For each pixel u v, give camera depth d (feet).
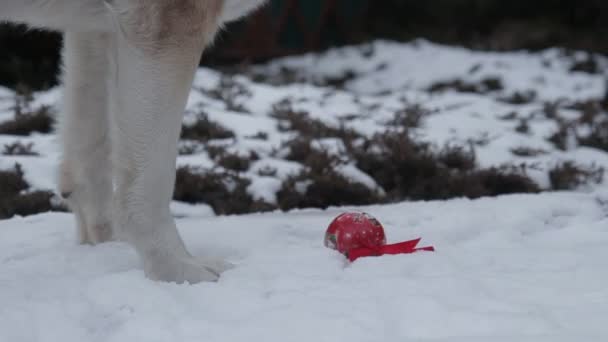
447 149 26.45
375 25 58.39
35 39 41.22
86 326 10.61
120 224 12.12
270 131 29.43
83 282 11.98
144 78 11.59
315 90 40.65
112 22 11.62
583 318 9.91
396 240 15.53
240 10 13.10
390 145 26.18
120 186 12.05
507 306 10.43
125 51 11.60
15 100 32.04
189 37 11.64
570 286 11.47
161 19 11.41
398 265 12.68
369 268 12.63
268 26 53.06
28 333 10.23
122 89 11.75
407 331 9.74
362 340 9.41
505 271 12.58
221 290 11.47
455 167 25.95
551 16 59.72
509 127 32.19
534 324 9.68
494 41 53.67
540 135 31.14
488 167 25.88
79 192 14.62
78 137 14.19
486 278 11.87
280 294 11.22
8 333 10.11
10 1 11.59
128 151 11.87
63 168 14.52
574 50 50.21
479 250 14.32
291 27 55.01
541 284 11.59
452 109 36.96
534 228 16.96
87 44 13.76
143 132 11.73
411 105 35.24
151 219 12.07
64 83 14.26
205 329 10.03
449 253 13.98
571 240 15.56
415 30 58.23
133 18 11.41
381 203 22.89
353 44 56.29
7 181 21.70
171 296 11.25
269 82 43.73
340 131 28.58
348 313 10.36
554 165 26.37
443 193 23.40
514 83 44.09
